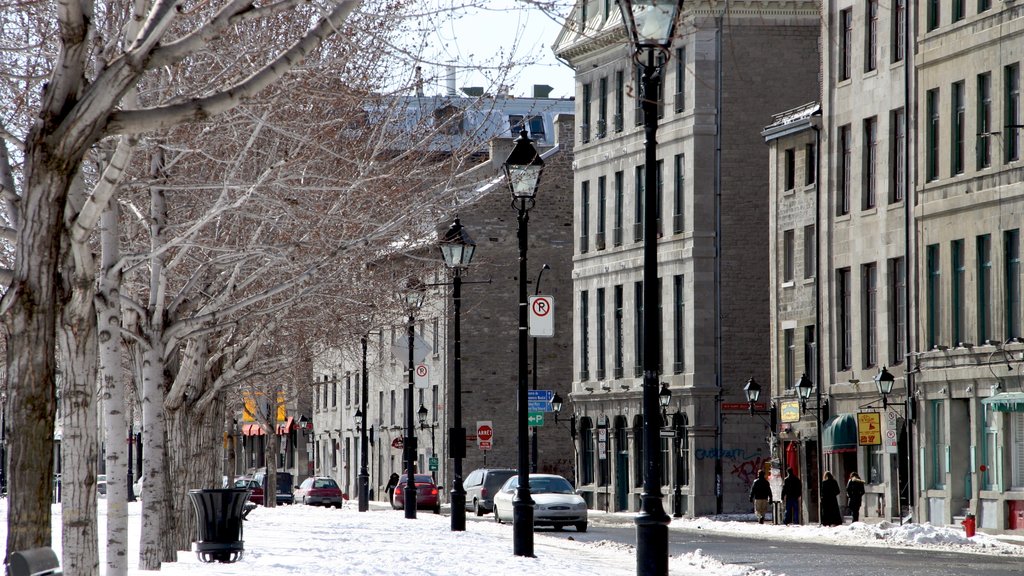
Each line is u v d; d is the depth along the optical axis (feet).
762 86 308.60
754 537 207.21
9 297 57.21
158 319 98.89
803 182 271.28
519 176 140.67
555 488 230.89
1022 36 214.90
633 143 329.72
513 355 385.91
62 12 55.83
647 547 80.84
